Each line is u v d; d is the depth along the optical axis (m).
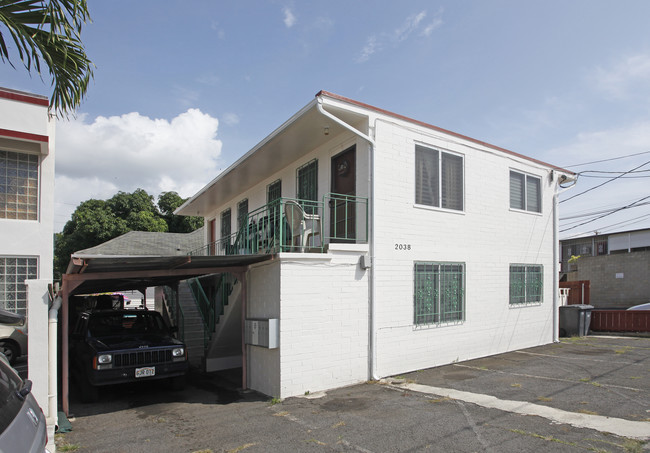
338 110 8.11
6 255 10.51
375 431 5.27
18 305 10.67
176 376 8.20
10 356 10.94
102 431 5.88
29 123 10.38
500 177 11.15
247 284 8.40
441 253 9.52
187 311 13.48
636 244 28.52
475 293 10.23
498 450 4.50
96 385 7.32
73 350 9.05
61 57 4.72
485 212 10.64
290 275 7.29
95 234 26.83
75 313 12.72
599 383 7.21
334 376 7.63
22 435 2.65
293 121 8.62
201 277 12.37
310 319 7.44
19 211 10.83
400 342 8.62
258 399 7.26
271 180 12.93
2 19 4.23
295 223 8.41
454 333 9.64
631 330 13.81
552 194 12.84
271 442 5.11
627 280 20.95
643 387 6.88
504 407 6.00
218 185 14.23
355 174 9.05
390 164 8.73
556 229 12.80
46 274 10.92
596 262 22.28
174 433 5.67
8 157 10.77
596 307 21.73
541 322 12.02
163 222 29.88
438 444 4.76
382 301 8.38
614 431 4.91
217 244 17.92
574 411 5.72
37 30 4.48
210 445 5.13
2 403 2.76
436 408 6.09
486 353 10.34
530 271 11.88
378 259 8.38
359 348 8.00
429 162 9.53
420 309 9.02
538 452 4.40
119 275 7.25
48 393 5.69
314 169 10.54
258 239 9.41
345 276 7.93
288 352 7.16
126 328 9.08
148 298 33.88
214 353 10.43
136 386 8.82
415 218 9.08
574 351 10.78
